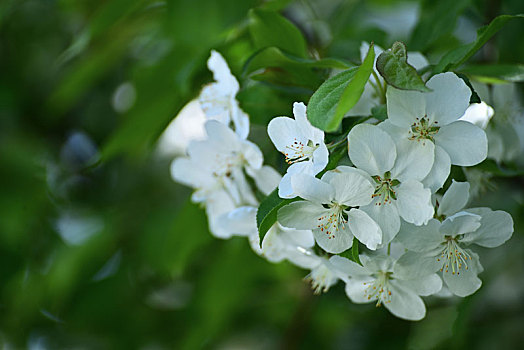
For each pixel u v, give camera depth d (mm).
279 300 850
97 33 675
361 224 514
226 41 625
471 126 515
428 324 763
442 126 515
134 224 888
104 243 867
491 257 734
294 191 509
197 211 674
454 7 629
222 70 572
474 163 515
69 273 850
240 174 565
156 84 674
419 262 526
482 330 774
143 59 800
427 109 515
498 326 779
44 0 885
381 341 808
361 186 507
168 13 648
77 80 753
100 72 764
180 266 696
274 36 584
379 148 509
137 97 675
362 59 569
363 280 548
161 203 878
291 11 718
